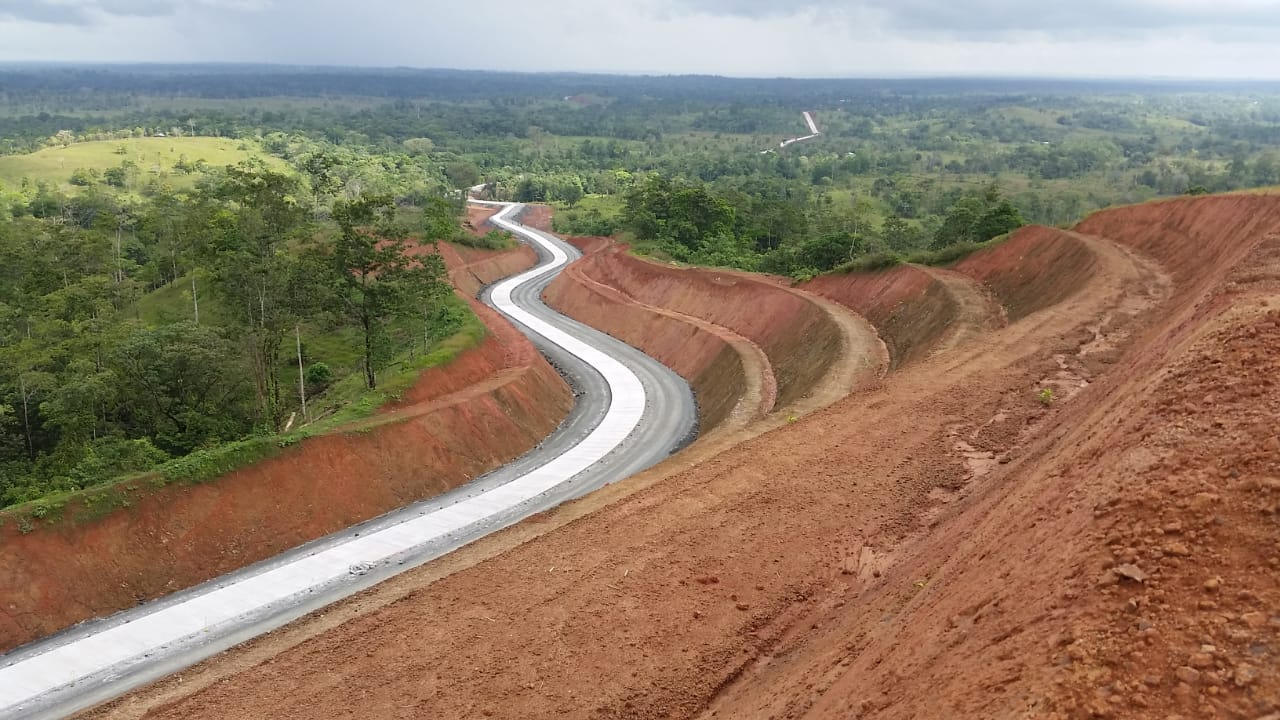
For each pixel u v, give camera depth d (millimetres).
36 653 23672
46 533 26328
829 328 48375
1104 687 7367
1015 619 9562
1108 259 40094
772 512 20391
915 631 11562
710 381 51531
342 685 15945
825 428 25125
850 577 17531
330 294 41500
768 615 16844
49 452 37688
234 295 42031
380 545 29938
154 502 28656
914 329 44906
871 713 9820
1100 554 9508
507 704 14898
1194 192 52281
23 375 36906
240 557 29219
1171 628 7746
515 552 20203
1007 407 24312
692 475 23516
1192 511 9328
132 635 24281
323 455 32969
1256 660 6988
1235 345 13758
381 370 46562
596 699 14844
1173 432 11695
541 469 37906
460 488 36000
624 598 17656
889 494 20422
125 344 37719
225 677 16828
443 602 18328
